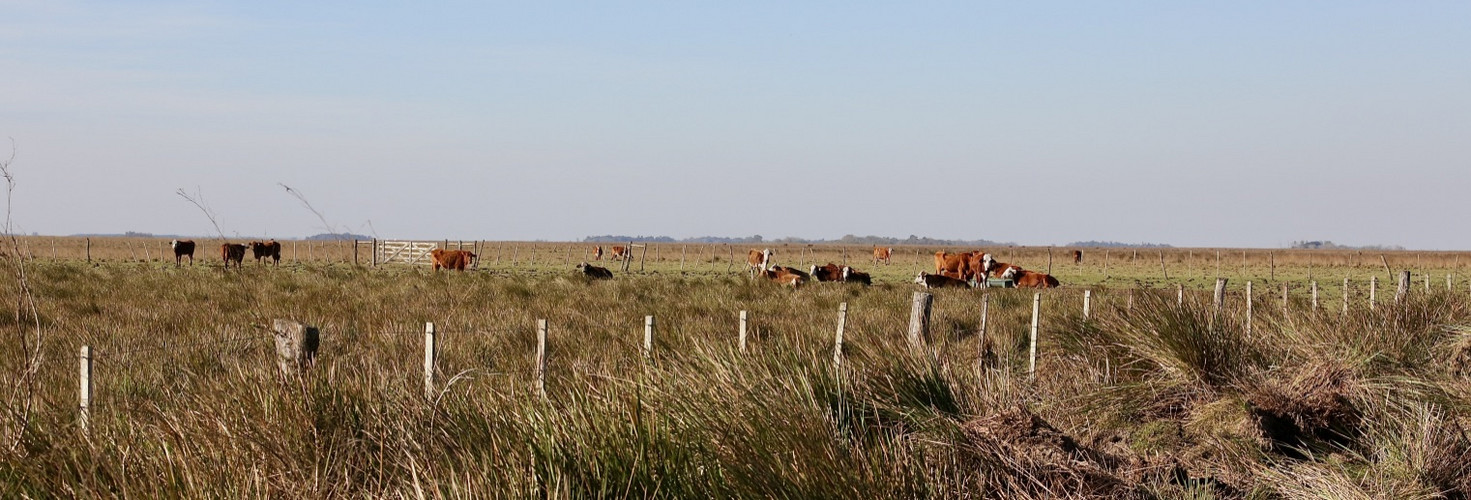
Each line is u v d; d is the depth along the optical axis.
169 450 4.76
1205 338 8.16
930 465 5.30
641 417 4.96
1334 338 8.68
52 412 5.80
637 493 4.44
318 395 5.27
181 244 42.19
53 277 22.53
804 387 5.79
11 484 4.62
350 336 11.44
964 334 13.16
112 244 74.19
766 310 16.94
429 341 6.76
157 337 11.58
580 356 9.91
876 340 7.89
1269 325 9.86
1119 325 9.05
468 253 38.25
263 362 6.32
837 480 4.66
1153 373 8.26
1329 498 5.48
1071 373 8.39
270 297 18.14
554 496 4.22
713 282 23.94
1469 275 46.44
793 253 97.81
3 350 10.32
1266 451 6.51
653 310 16.61
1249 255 96.94
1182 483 5.80
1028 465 5.64
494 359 10.07
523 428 4.86
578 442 4.64
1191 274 48.12
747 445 4.95
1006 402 6.58
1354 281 39.69
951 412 6.42
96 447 4.83
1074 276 44.19
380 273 27.38
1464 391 7.29
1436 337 9.27
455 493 4.23
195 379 7.43
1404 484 5.69
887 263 62.12
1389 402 7.11
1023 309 16.23
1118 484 5.60
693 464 4.75
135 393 7.54
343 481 4.68
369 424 5.21
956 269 38.50
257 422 5.02
